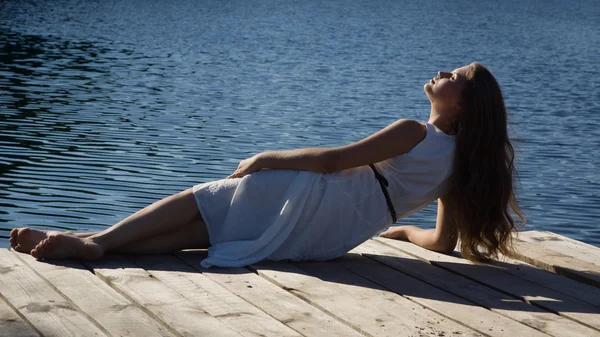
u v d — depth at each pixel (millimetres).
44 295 2895
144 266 3396
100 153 9109
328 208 3582
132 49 23266
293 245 3604
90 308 2783
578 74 23031
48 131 10383
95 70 17938
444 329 2816
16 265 3248
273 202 3582
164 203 3543
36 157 8680
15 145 9297
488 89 3578
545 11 63594
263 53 24297
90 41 24812
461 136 3619
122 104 13234
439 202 3918
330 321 2836
